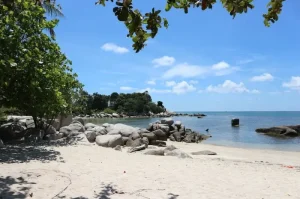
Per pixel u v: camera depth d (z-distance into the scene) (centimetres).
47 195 685
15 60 1119
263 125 5731
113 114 9894
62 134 1892
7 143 1573
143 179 871
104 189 750
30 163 1035
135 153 1505
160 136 2528
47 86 1426
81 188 752
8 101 1430
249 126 5462
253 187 835
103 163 1109
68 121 2303
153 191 748
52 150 1361
